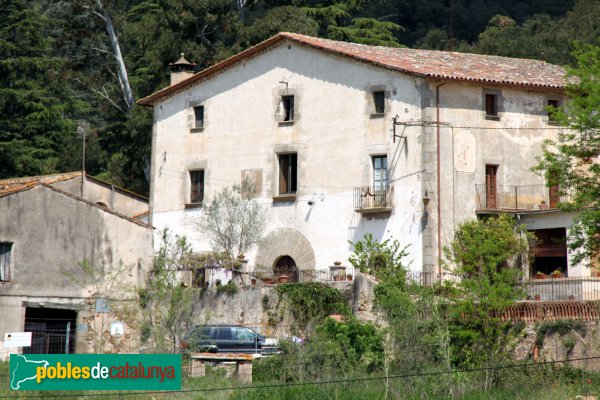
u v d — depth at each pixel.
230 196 119.62
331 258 112.25
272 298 98.94
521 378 77.19
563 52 172.88
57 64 164.88
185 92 125.06
